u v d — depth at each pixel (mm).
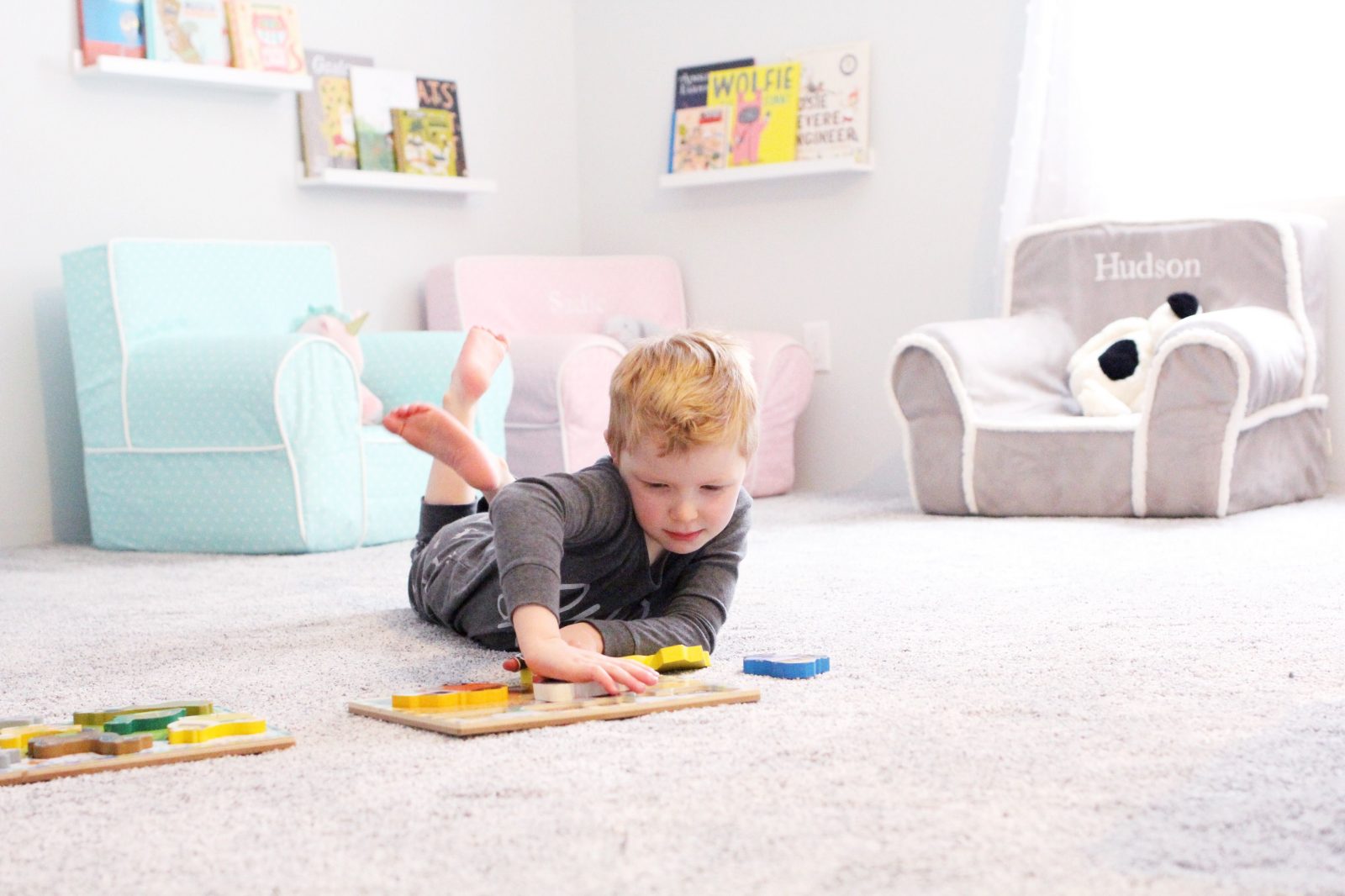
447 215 4223
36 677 1566
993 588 2041
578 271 4094
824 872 826
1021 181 3553
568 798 983
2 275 3309
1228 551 2383
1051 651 1539
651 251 4453
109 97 3469
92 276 3082
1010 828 902
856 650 1568
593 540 1422
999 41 3688
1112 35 3520
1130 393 3211
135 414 2992
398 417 1525
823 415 4105
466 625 1684
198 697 1412
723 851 867
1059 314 3457
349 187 3961
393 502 2996
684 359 1356
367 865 861
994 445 3102
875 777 1023
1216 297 3273
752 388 1388
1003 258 3580
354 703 1308
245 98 3727
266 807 989
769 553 2549
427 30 4148
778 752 1097
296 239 3854
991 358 3229
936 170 3826
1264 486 3047
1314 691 1315
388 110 3980
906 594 1992
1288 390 3080
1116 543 2557
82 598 2277
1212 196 3533
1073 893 790
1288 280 3197
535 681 1310
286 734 1187
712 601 1514
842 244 4020
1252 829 897
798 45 4062
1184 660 1472
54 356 3402
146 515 3008
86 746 1141
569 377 3404
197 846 908
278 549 2850
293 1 3809
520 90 4418
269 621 1913
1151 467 2930
